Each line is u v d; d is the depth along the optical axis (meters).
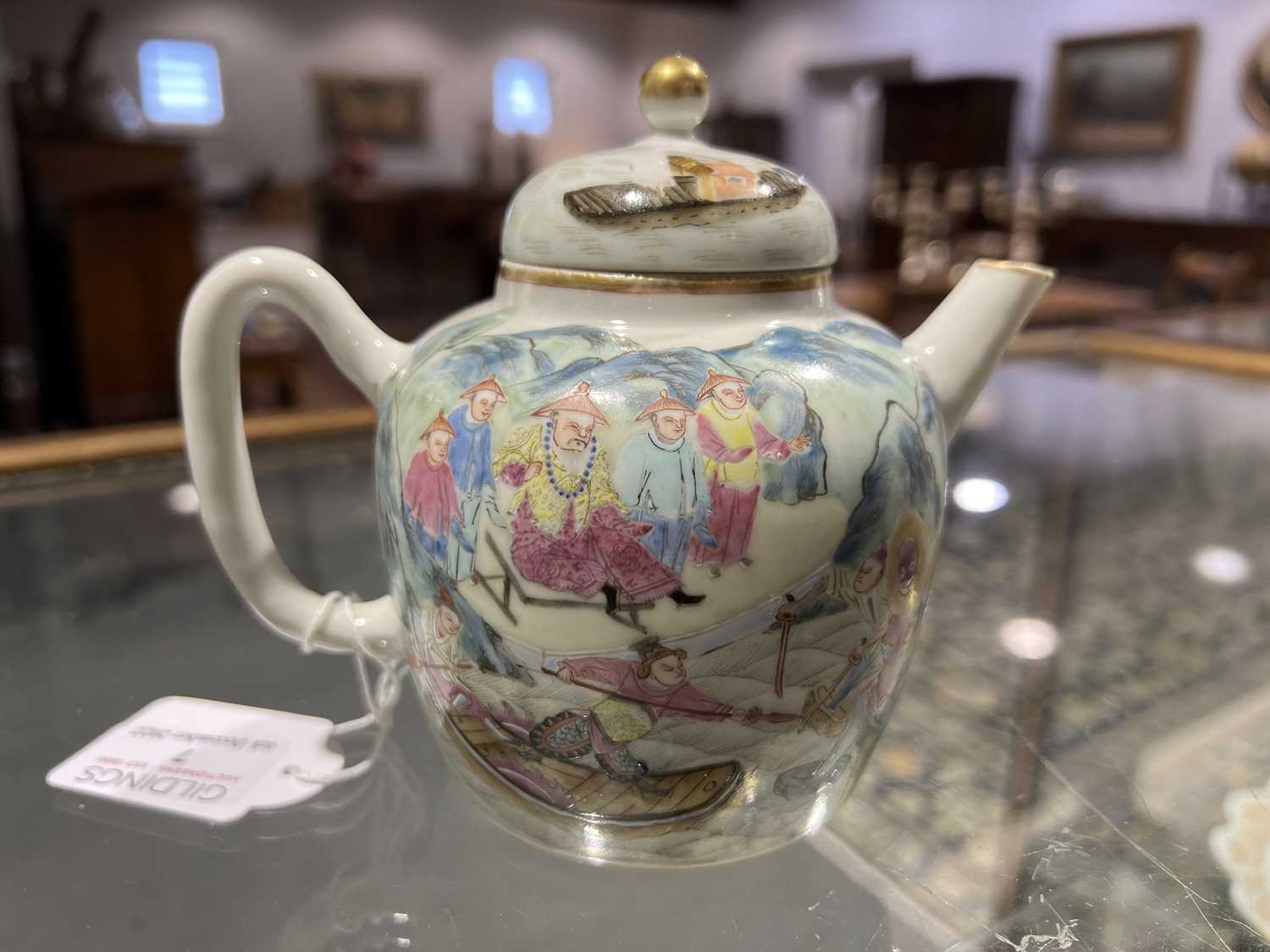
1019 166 3.98
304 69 3.98
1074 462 1.09
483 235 3.42
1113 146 3.69
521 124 4.59
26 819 0.56
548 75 4.62
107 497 0.92
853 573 0.43
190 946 0.49
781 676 0.43
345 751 0.63
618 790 0.46
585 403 0.41
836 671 0.45
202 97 3.79
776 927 0.50
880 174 4.09
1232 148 3.38
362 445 1.03
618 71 4.80
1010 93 3.80
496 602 0.42
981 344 0.50
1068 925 0.50
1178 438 1.14
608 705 0.43
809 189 0.48
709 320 0.44
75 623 0.76
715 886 0.52
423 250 3.46
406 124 4.27
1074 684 0.71
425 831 0.56
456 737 0.49
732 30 4.93
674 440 0.40
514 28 4.45
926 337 0.51
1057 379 1.33
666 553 0.40
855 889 0.52
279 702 0.67
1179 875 0.53
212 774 0.60
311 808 0.58
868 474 0.42
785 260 0.45
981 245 3.49
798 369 0.42
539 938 0.50
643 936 0.50
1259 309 1.68
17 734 0.63
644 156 0.46
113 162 2.22
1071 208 3.53
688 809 0.47
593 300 0.44
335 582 0.79
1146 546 0.92
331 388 2.26
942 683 0.71
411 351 0.49
